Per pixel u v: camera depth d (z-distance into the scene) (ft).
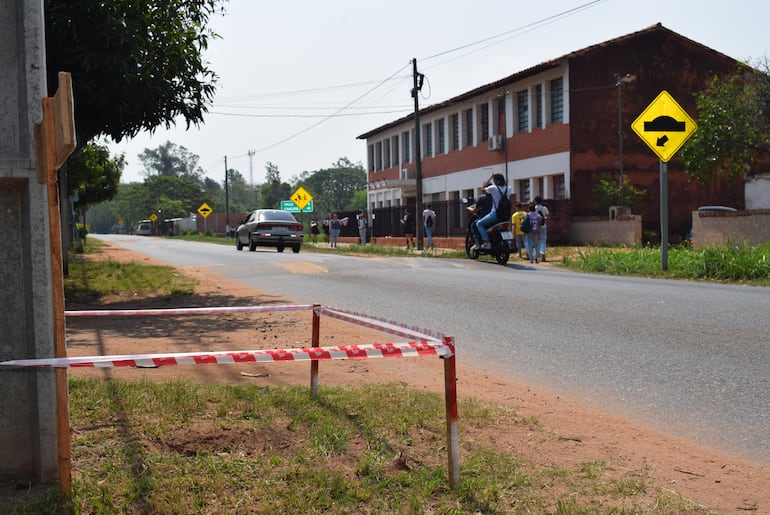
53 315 10.82
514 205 96.53
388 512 10.42
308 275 51.52
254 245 95.45
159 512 10.22
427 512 10.39
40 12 11.22
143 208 429.79
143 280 48.34
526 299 35.78
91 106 36.40
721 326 26.81
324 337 25.57
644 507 10.74
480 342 25.32
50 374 11.43
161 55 37.96
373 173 165.07
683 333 25.73
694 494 11.50
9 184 11.39
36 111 11.20
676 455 13.44
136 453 12.45
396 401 16.15
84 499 10.64
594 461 12.83
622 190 89.30
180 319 30.30
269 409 15.20
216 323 29.12
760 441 14.44
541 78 98.17
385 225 131.54
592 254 60.18
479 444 13.47
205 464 12.00
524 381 19.60
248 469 11.84
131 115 37.96
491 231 61.46
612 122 93.35
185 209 430.20
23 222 11.44
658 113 50.98
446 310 33.12
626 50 93.56
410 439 13.50
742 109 74.79
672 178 95.30
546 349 23.88
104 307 35.06
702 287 40.06
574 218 89.61
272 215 94.73
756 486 11.95
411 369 20.80
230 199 597.52
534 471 12.16
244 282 47.96
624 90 93.56
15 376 11.57
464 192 122.42
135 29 33.91
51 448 11.44
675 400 17.51
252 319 30.30
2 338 11.49
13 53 11.17
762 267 45.21
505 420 15.23
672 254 56.54
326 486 11.14
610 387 18.84
